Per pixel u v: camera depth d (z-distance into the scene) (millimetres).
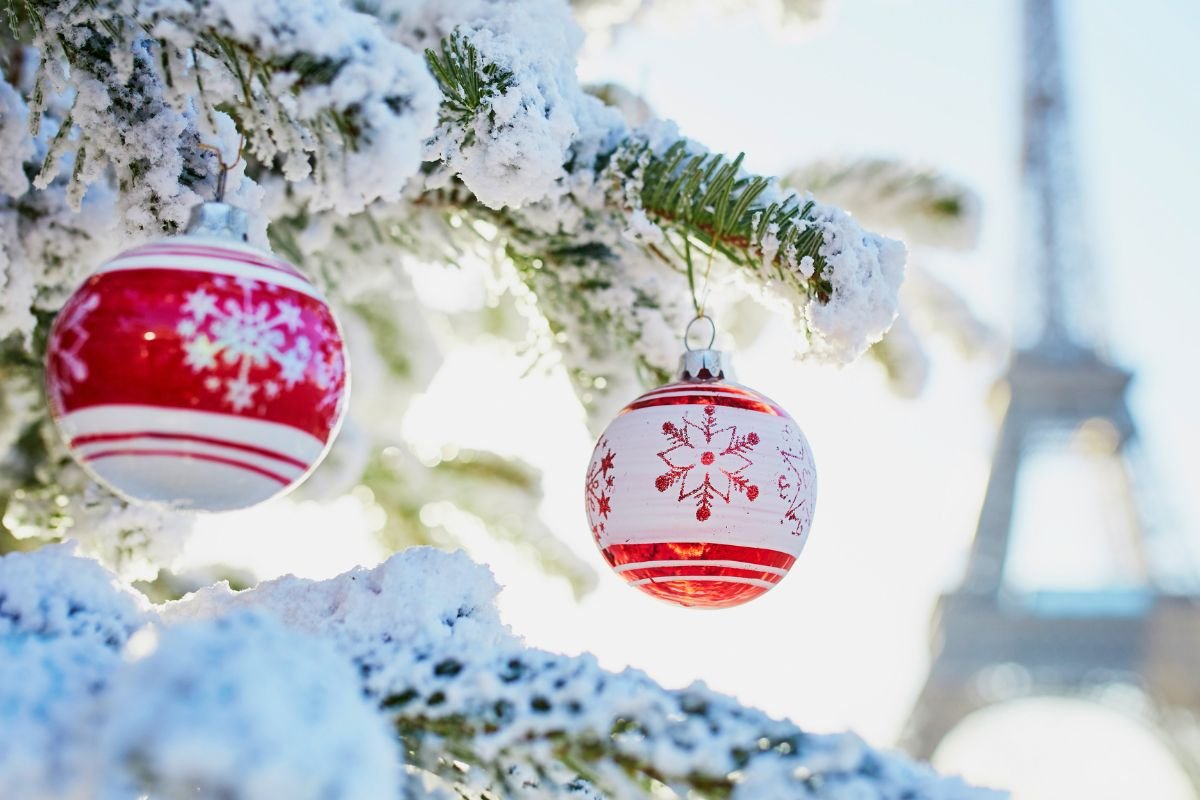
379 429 1036
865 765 434
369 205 780
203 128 551
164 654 394
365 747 383
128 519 715
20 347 778
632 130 701
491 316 1061
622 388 785
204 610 525
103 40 568
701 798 438
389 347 1015
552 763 451
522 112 583
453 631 516
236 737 360
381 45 483
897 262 634
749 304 1030
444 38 605
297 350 494
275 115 525
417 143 483
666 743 439
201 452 486
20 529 742
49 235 658
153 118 572
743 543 605
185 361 480
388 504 1058
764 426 616
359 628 511
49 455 757
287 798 359
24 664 429
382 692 467
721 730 442
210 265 491
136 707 378
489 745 456
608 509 619
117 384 481
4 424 771
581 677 459
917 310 1176
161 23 498
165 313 482
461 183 746
